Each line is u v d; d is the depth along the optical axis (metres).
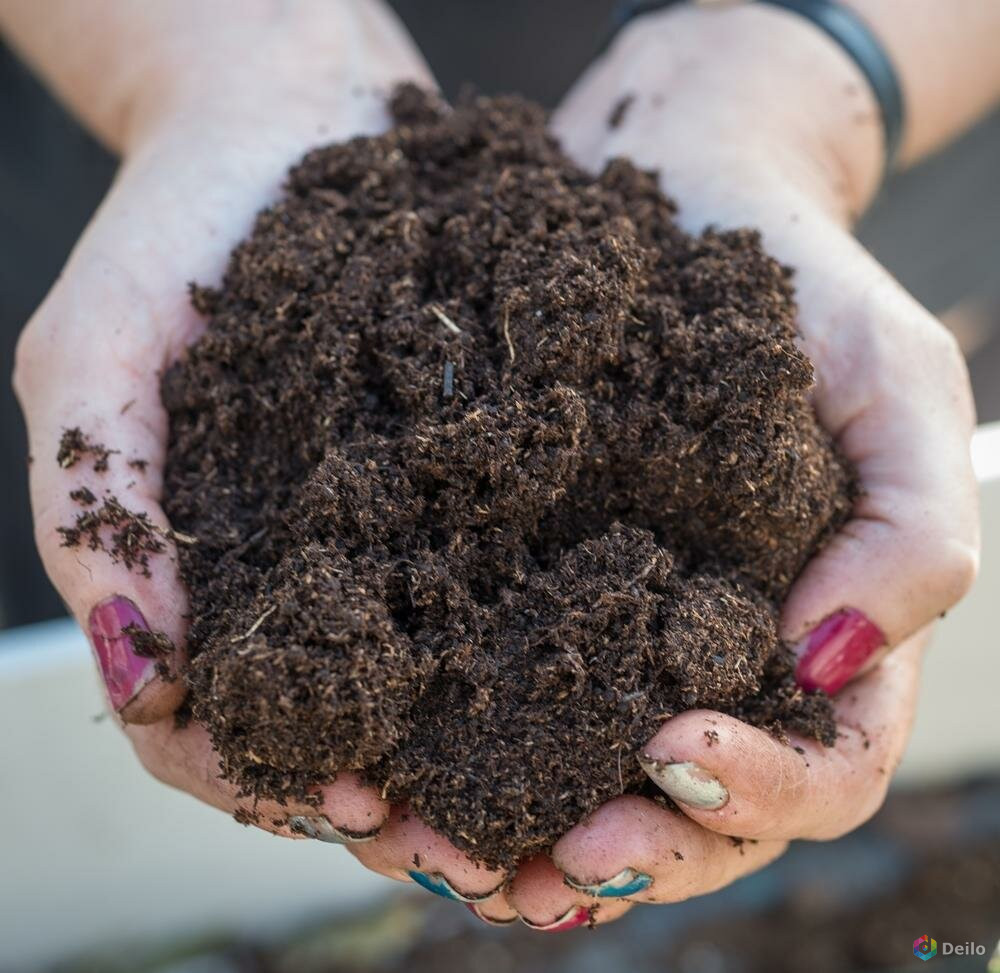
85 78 0.29
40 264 0.35
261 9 0.28
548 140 0.27
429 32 0.35
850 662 0.22
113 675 0.21
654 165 0.26
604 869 0.20
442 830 0.20
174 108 0.27
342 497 0.21
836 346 0.23
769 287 0.23
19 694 0.28
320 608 0.20
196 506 0.22
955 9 0.29
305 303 0.22
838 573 0.22
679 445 0.21
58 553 0.21
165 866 0.31
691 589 0.21
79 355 0.22
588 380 0.22
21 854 0.30
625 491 0.22
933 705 0.33
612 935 0.33
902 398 0.23
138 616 0.21
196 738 0.21
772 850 0.23
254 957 0.32
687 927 0.33
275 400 0.22
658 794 0.21
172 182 0.25
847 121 0.28
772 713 0.21
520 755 0.20
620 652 0.20
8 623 0.38
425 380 0.21
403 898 0.33
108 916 0.32
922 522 0.22
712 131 0.26
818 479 0.22
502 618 0.21
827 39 0.28
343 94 0.27
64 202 0.35
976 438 0.31
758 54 0.28
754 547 0.22
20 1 0.29
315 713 0.19
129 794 0.30
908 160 0.31
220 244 0.24
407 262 0.23
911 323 0.23
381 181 0.24
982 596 0.31
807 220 0.24
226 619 0.20
